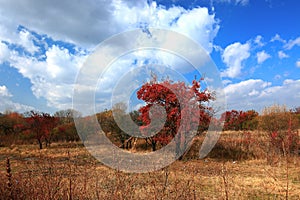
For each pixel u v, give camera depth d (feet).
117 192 11.61
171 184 13.23
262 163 30.96
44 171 13.32
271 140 35.19
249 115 50.60
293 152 32.91
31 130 58.85
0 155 39.52
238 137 41.32
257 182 20.42
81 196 11.11
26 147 57.41
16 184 11.25
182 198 11.61
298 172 24.58
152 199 11.59
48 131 56.85
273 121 40.27
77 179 12.55
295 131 36.86
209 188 17.65
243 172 25.58
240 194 16.52
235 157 35.06
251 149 36.91
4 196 10.61
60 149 42.09
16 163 28.02
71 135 58.03
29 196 10.80
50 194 10.62
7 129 67.77
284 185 19.40
